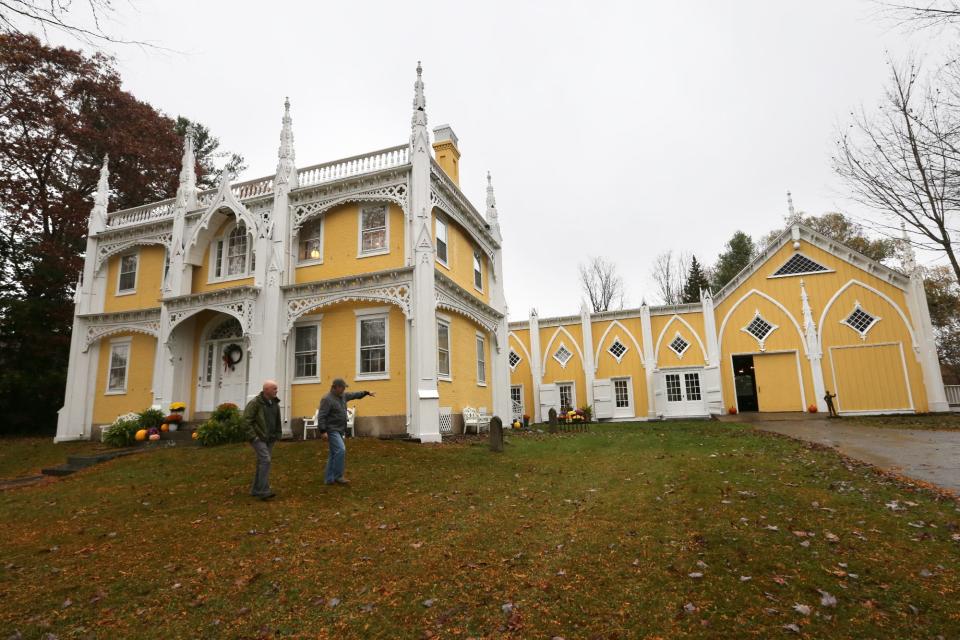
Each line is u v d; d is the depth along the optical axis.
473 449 12.84
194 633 3.94
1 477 13.71
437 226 17.42
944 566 4.60
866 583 4.34
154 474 10.38
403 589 4.55
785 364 23.88
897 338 22.11
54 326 22.77
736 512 6.35
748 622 3.79
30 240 23.52
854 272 23.20
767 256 24.73
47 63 21.08
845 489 7.43
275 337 15.92
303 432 15.82
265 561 5.34
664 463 10.16
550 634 3.75
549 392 27.28
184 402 17.84
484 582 4.64
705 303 25.33
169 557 5.60
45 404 22.47
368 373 15.67
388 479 9.27
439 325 16.72
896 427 16.11
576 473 9.64
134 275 20.27
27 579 5.11
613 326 27.27
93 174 25.44
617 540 5.59
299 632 3.90
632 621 3.87
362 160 17.22
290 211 17.20
